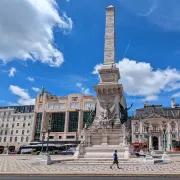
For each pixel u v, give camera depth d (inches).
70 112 4047.7
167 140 3410.4
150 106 3757.4
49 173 711.7
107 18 1635.1
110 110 1376.7
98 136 1314.0
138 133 3531.0
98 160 1139.9
